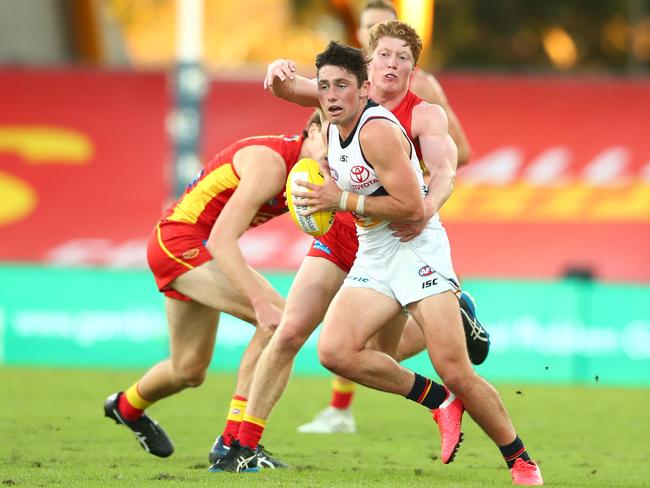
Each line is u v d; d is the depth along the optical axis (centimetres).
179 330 2625
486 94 5575
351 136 2138
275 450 2823
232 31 11488
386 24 2355
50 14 8331
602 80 5562
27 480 2181
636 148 5538
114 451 2742
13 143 5628
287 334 2356
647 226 5488
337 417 3266
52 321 5122
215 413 3619
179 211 2608
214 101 5600
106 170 5625
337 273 2430
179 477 2228
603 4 10794
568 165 5534
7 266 5116
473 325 2406
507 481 2303
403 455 2772
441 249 2202
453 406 2248
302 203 2186
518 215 5500
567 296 5006
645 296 5009
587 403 4144
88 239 5578
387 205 2128
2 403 3703
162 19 11688
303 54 11388
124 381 4462
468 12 10581
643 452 2931
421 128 2338
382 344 2530
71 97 5669
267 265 5453
